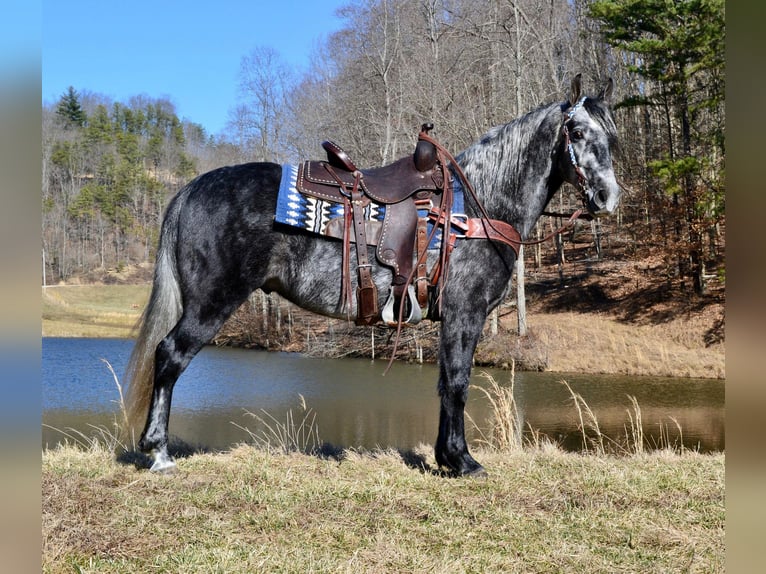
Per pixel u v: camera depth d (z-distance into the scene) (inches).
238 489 145.6
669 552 118.9
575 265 1052.5
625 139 1001.5
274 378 677.9
